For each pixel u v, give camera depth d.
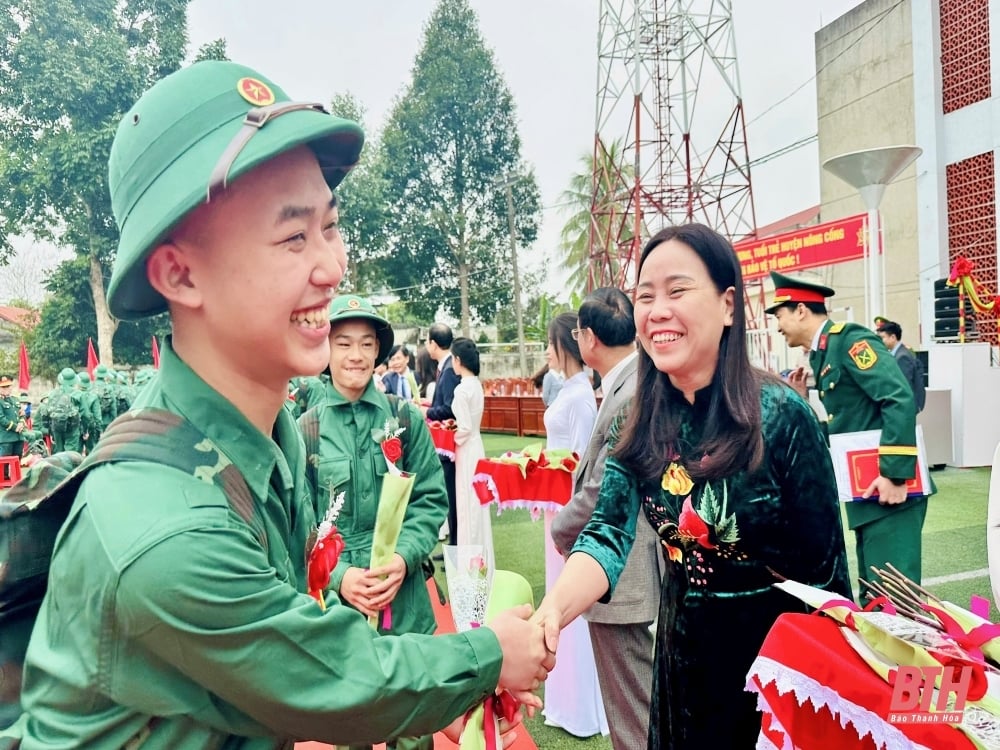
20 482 1.02
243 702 0.87
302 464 1.25
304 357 1.00
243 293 0.94
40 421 10.41
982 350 8.84
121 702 0.87
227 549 0.86
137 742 0.90
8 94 14.02
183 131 0.91
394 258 31.06
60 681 0.89
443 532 6.53
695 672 1.57
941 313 10.12
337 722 0.88
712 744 1.54
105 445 0.94
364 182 28.23
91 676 0.87
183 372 1.00
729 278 1.48
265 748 0.96
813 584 1.48
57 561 0.91
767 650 1.14
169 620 0.82
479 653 1.03
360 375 2.46
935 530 5.88
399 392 7.14
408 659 0.95
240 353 0.99
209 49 15.63
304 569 1.21
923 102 13.47
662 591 1.73
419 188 30.81
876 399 3.29
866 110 15.94
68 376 10.66
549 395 7.65
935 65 13.29
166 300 1.07
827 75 17.12
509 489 3.16
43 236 15.44
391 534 2.08
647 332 1.52
